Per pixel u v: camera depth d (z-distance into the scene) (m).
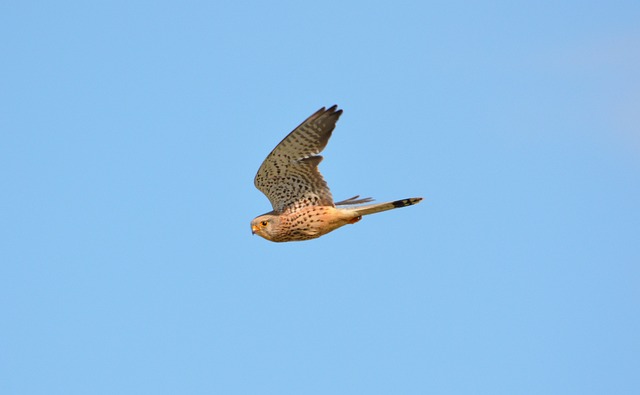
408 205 14.82
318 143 14.51
